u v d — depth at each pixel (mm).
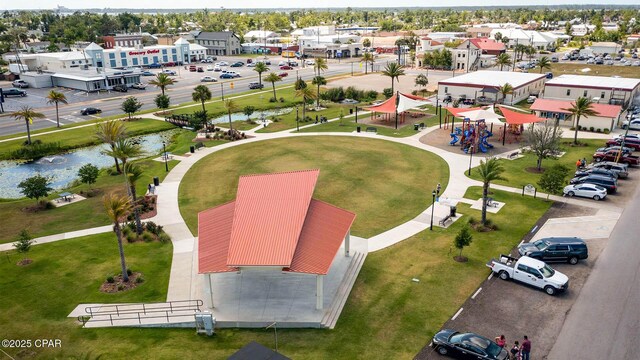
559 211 44094
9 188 55062
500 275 33062
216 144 70438
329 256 29359
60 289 32031
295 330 27578
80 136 74875
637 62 147125
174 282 32688
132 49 162375
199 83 130125
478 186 51188
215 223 33344
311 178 34750
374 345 26172
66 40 198250
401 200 47719
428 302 30219
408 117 86938
